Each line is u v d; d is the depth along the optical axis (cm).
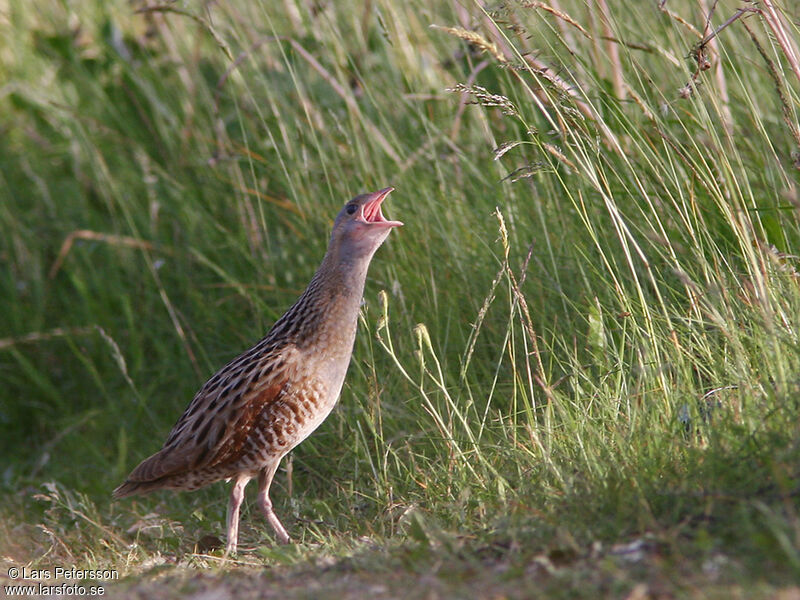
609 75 1136
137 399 1241
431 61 1255
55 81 1543
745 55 1070
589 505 675
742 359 802
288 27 1314
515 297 948
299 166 1213
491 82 1187
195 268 1322
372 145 1191
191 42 1426
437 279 1114
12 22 1548
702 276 951
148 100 1426
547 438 819
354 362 1062
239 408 878
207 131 1355
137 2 1435
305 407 897
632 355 897
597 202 1046
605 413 834
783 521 538
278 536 894
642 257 879
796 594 470
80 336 1337
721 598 477
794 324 821
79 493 1082
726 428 720
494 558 628
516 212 1099
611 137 923
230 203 1332
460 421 959
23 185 1484
